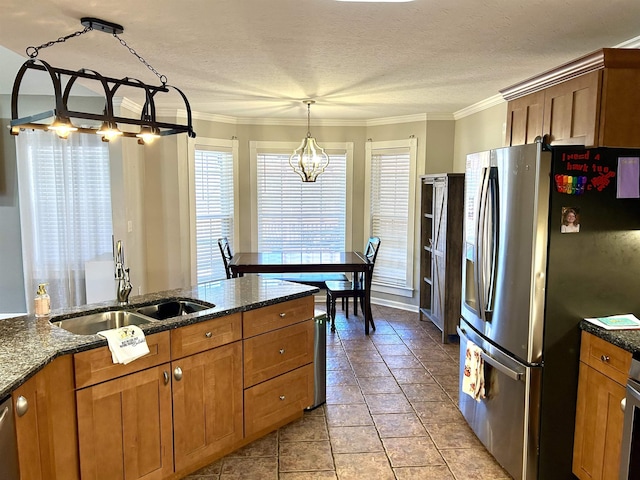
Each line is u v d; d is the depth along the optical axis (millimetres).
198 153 5617
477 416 2816
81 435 1982
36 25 2500
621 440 1994
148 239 5402
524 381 2314
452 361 4172
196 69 3457
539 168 2184
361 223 6219
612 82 2141
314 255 5426
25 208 4668
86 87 4125
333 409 3264
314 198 6191
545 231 2213
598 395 2162
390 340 4754
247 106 5055
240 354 2645
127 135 2406
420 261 5445
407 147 5703
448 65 3309
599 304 2295
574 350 2303
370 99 4609
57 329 2160
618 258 2287
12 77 4348
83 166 4664
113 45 2865
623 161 2238
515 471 2418
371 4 2195
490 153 2574
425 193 5316
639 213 2281
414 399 3418
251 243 6160
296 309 2996
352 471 2539
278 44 2830
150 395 2217
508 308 2428
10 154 4746
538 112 2715
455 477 2488
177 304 2877
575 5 2197
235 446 2715
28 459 1723
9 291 4949
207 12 2303
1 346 1929
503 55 3061
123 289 2711
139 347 2113
